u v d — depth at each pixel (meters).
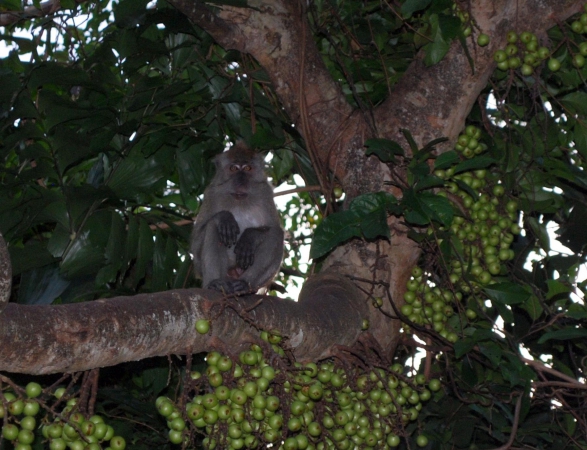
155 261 7.41
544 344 7.96
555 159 7.35
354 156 6.89
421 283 6.62
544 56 6.55
